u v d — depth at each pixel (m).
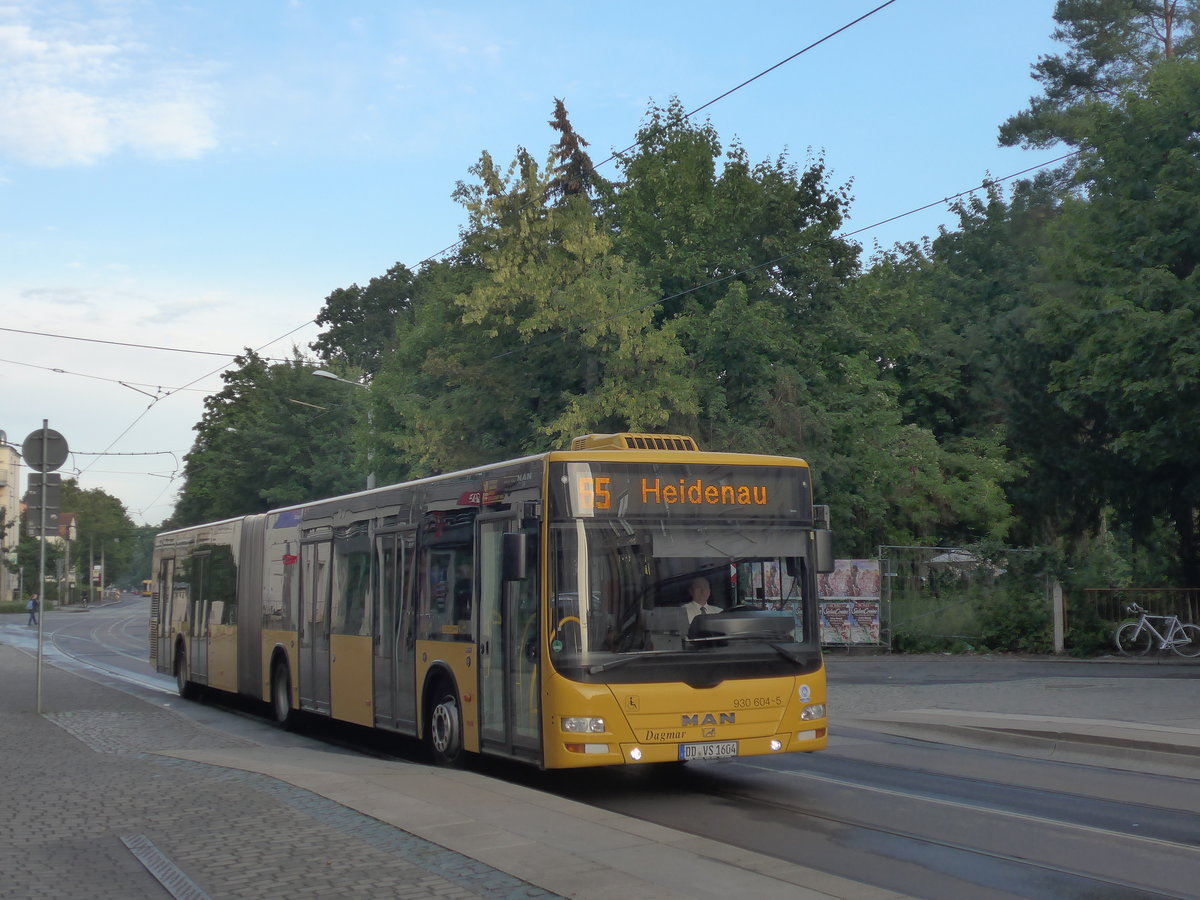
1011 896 7.10
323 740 16.28
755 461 11.09
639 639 10.31
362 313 89.19
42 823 8.66
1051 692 18.06
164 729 16.23
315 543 16.44
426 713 12.84
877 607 28.25
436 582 12.66
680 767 12.63
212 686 20.94
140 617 85.06
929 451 35.38
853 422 34.56
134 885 6.86
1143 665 23.27
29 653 40.84
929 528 35.47
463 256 35.94
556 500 10.43
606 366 32.50
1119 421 25.58
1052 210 51.59
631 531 10.54
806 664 10.84
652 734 10.14
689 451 11.31
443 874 6.94
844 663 25.97
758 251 36.47
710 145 37.22
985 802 10.17
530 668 10.56
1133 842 8.52
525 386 34.62
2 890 6.69
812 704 10.80
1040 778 11.38
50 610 103.81
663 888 6.59
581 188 40.75
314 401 65.50
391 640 13.70
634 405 30.84
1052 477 29.89
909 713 16.12
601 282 31.38
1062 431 29.38
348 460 63.62
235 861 7.30
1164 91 25.36
